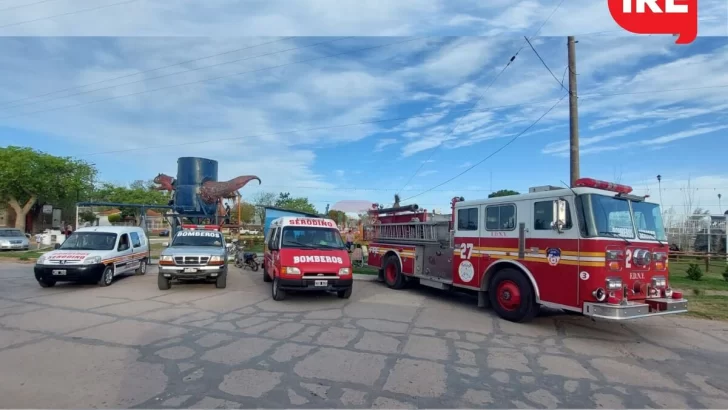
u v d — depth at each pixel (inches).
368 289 480.7
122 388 180.1
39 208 1850.4
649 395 189.6
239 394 175.9
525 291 313.9
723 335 305.7
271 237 463.5
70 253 458.0
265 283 507.8
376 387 187.5
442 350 245.9
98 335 263.3
